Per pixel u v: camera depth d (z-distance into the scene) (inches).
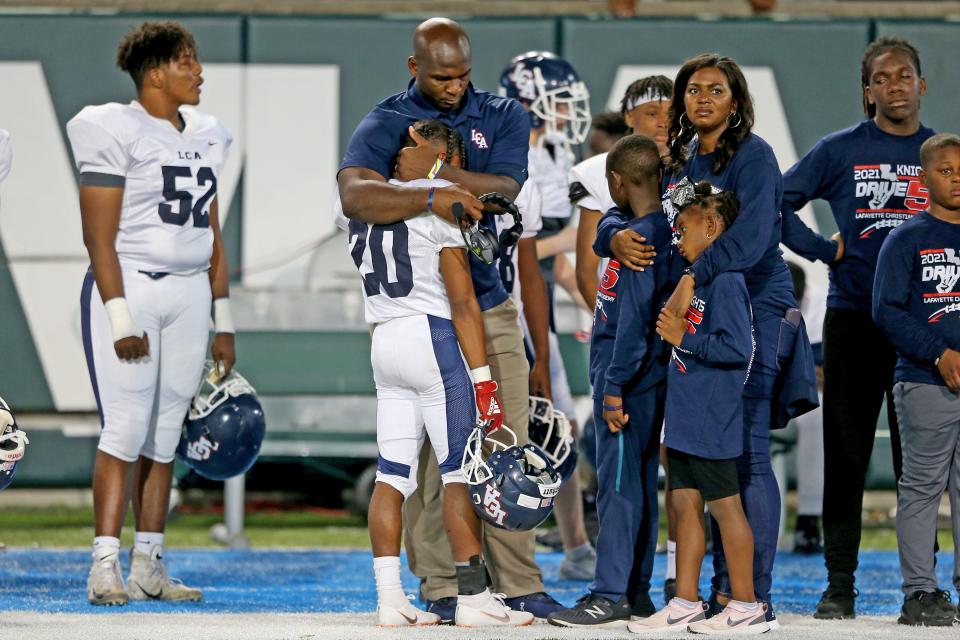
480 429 540.1
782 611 647.8
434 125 553.9
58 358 1082.7
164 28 651.5
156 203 649.0
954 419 579.2
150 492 669.9
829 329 629.3
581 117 807.7
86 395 1083.9
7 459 549.3
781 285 567.8
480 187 556.4
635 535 561.3
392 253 548.4
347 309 1017.5
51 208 1089.4
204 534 1043.9
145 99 653.3
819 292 937.5
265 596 698.2
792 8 1171.9
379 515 553.9
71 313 1085.1
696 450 530.3
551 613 571.8
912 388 584.4
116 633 514.6
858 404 618.8
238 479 957.8
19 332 1083.3
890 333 583.5
